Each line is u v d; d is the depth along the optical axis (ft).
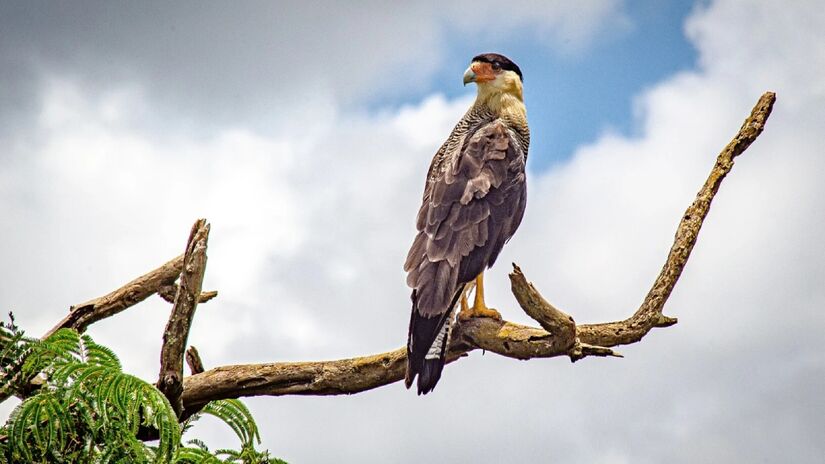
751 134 34.55
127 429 28.50
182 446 30.40
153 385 31.19
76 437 29.76
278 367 35.35
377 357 35.55
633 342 34.81
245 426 34.65
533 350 33.63
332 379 35.42
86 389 28.94
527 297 30.25
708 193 34.83
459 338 35.63
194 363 35.76
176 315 30.53
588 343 34.09
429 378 33.71
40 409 28.35
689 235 34.45
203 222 30.60
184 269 30.14
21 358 30.86
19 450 28.30
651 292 34.53
